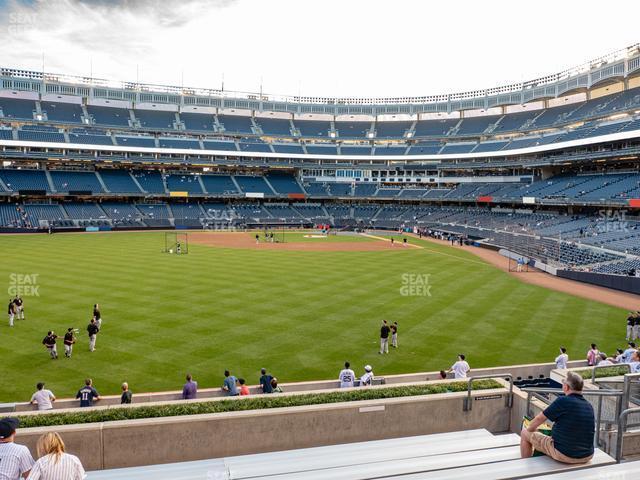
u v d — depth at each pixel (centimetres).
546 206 8331
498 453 726
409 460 694
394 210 11044
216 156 10588
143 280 3778
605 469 536
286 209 11050
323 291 3519
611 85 8562
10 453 652
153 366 2030
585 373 1345
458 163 10475
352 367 2072
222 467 725
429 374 1870
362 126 12062
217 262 4897
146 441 1034
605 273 4047
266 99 11662
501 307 3175
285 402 1139
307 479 639
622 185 6681
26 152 8850
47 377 1903
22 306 2667
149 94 10512
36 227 8119
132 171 10331
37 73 9588
